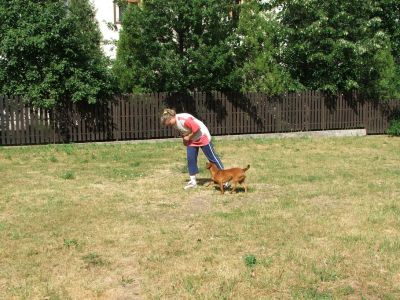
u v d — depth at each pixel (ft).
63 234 21.71
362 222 23.25
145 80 55.36
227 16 57.31
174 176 35.09
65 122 52.11
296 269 17.71
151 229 22.41
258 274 17.29
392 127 62.64
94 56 53.57
